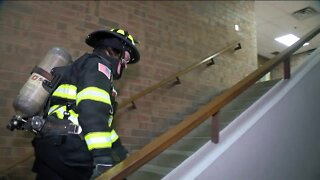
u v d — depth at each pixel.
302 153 2.34
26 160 2.65
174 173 1.54
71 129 1.20
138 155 1.22
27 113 1.32
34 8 3.09
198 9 4.83
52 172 1.22
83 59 1.34
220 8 5.23
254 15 5.95
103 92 1.20
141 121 3.69
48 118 1.26
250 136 1.91
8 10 2.92
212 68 4.82
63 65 1.47
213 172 1.61
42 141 1.23
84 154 1.20
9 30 2.89
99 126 1.12
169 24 4.32
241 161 1.80
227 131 1.91
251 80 1.99
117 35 1.45
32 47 2.99
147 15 4.07
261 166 1.94
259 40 7.73
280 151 2.13
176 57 4.29
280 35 7.36
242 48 5.47
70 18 3.32
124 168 1.12
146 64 3.89
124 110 3.55
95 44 1.52
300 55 2.96
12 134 2.71
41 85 1.33
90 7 3.51
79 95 1.18
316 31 2.73
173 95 4.13
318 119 2.61
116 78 1.49
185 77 4.36
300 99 2.46
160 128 3.85
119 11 3.77
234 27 5.41
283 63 2.56
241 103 3.28
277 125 2.16
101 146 1.10
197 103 4.41
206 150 1.73
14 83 2.81
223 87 4.91
